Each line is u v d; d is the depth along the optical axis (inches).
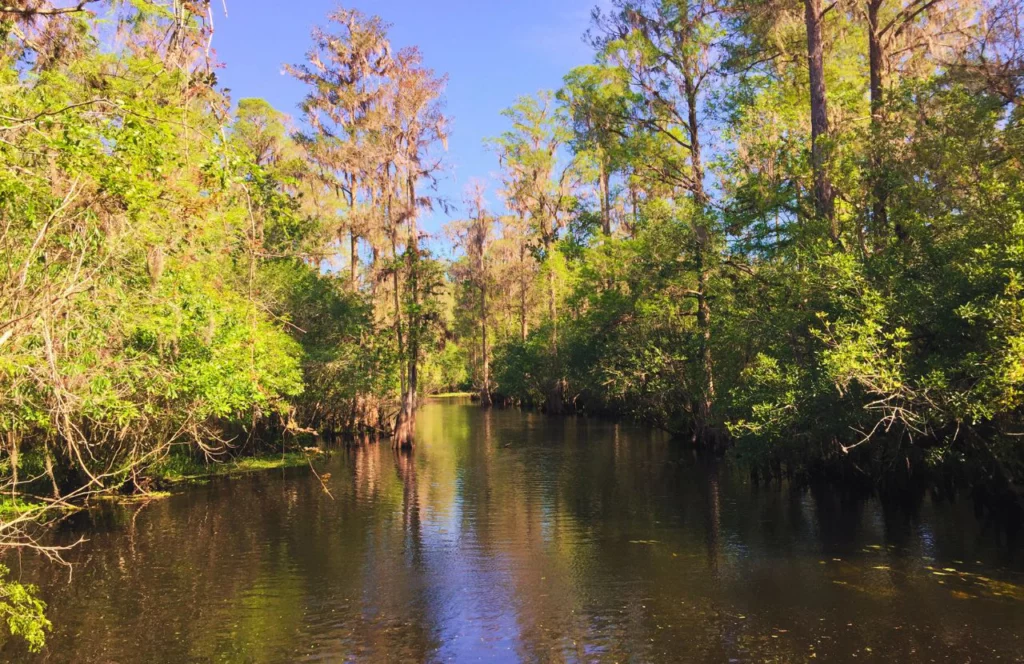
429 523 543.2
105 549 467.5
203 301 467.8
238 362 545.6
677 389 1021.8
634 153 936.3
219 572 413.7
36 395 320.8
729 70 868.6
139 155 239.3
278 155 1064.2
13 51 269.1
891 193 519.5
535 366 1876.2
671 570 408.8
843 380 407.2
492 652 299.3
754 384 601.9
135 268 347.3
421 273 1039.6
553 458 926.4
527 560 437.1
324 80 1069.1
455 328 2395.4
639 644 303.4
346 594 375.9
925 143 479.5
